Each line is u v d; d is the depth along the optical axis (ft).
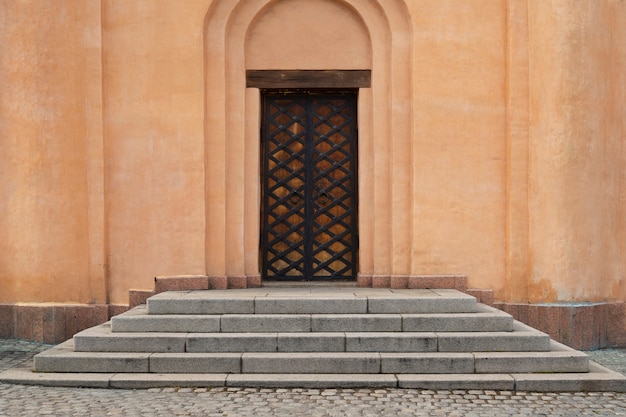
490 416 19.29
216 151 30.12
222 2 30.25
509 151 29.63
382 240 30.42
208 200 30.07
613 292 30.25
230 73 30.63
